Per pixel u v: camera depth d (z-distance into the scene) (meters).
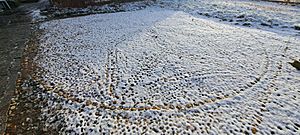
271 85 6.60
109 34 11.80
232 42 9.75
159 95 6.49
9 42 11.68
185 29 11.77
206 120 5.46
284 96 6.09
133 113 5.84
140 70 7.89
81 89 6.95
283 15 12.27
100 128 5.41
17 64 9.04
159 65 8.16
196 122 5.42
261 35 10.33
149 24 13.01
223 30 11.33
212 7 15.37
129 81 7.27
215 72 7.46
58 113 6.01
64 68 8.36
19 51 10.36
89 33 12.20
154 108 5.97
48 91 6.97
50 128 5.54
